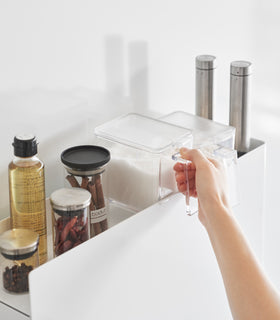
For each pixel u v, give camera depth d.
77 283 0.84
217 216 0.84
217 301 1.10
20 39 0.91
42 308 0.80
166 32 1.16
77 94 1.03
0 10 0.88
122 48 1.09
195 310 1.06
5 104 0.92
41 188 0.89
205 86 1.15
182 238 1.00
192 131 1.07
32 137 0.87
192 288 1.04
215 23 1.27
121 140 0.98
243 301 0.78
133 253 0.91
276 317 0.76
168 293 0.99
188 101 1.27
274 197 1.63
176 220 0.98
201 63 1.14
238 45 1.35
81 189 0.92
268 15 1.40
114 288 0.89
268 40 1.43
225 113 1.39
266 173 1.59
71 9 0.97
